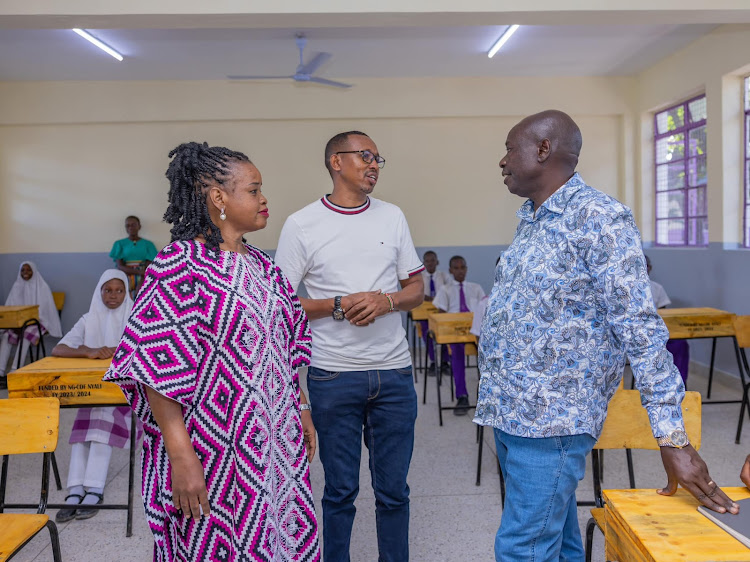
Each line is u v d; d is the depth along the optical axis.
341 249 2.04
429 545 2.64
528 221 1.61
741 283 5.59
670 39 6.26
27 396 2.62
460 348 4.80
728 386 5.45
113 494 3.31
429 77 7.77
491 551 2.58
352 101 7.78
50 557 2.58
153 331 1.27
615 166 8.00
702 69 6.20
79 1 4.10
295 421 1.49
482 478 3.45
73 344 3.09
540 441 1.49
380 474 2.09
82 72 7.23
